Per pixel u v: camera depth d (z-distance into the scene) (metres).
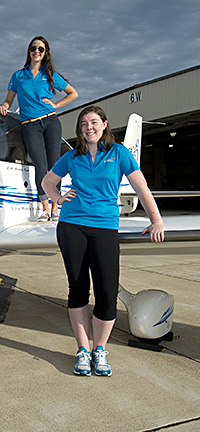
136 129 6.41
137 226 2.64
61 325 2.86
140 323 2.39
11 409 1.70
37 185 3.23
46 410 1.69
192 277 4.64
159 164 31.73
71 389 1.89
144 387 1.93
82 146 1.95
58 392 1.86
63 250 2.00
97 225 1.96
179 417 1.66
